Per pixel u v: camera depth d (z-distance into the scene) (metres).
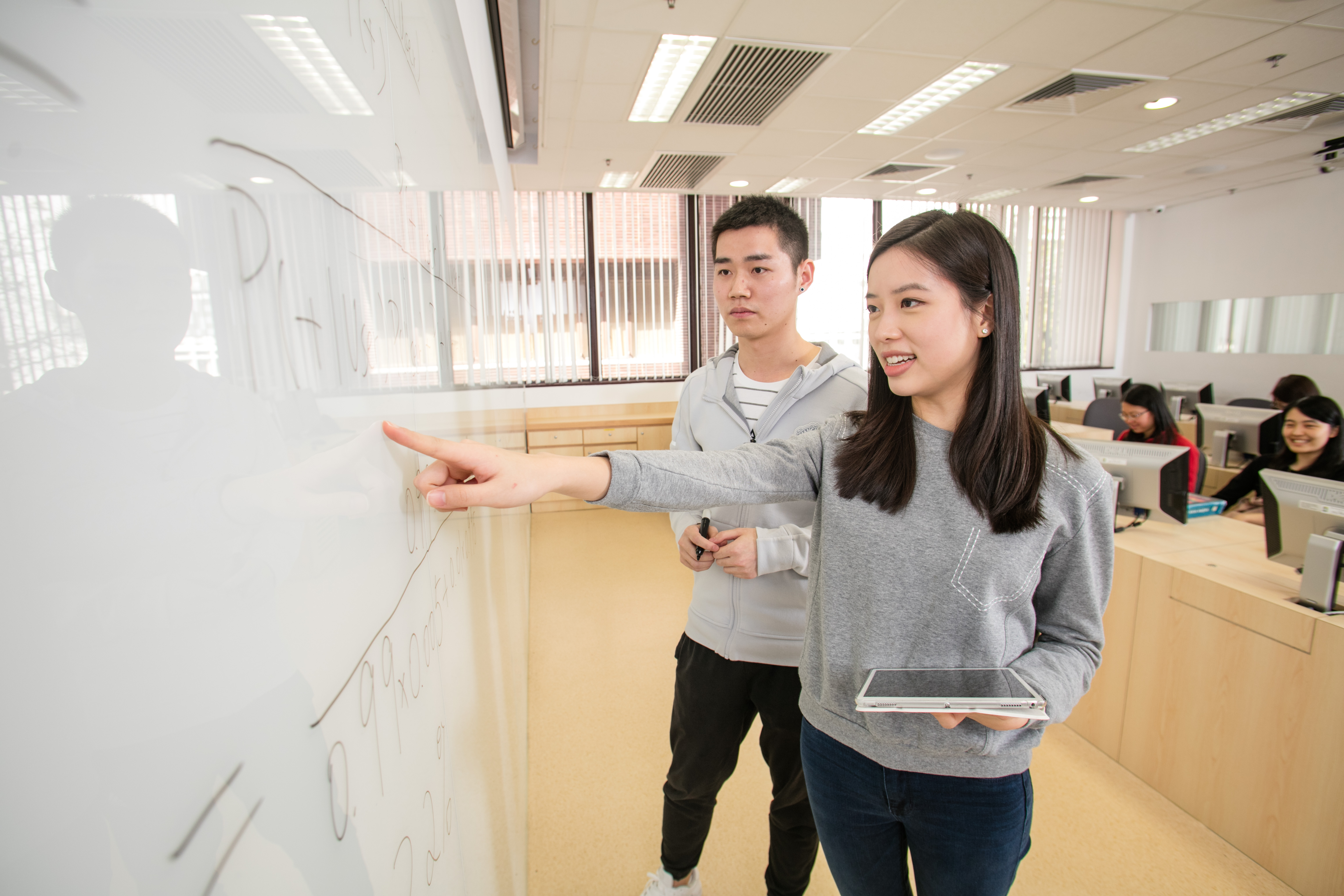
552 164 4.70
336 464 0.33
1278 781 1.64
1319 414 2.70
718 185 5.45
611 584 3.65
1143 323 7.40
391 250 0.47
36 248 0.14
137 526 0.17
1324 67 3.31
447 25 0.87
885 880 0.98
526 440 4.98
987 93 3.57
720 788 1.38
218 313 0.22
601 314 5.96
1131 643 2.03
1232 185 5.96
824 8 2.62
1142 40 2.98
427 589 0.53
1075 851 1.72
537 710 2.36
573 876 1.62
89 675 0.16
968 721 0.81
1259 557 1.98
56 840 0.15
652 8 2.59
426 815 0.49
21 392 0.14
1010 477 0.79
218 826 0.21
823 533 0.92
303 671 0.27
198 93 0.21
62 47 0.15
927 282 0.76
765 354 1.30
